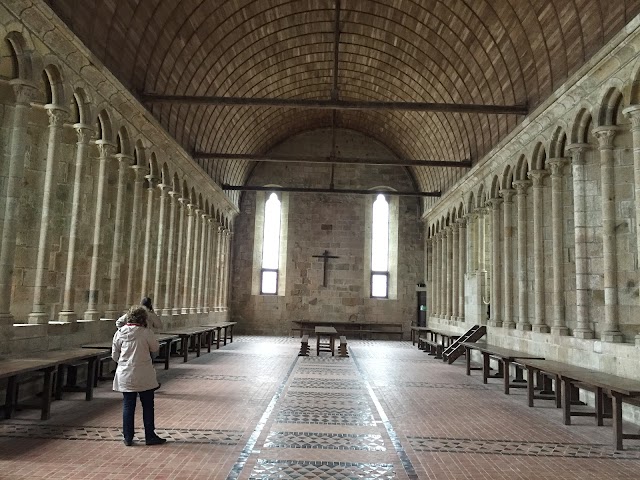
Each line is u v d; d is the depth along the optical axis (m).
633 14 12.45
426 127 31.05
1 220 11.93
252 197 39.19
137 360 8.88
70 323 14.16
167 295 22.97
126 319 9.13
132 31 16.70
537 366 12.81
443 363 23.16
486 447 9.43
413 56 25.08
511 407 13.31
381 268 38.62
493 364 21.33
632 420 11.88
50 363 10.26
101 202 16.31
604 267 13.49
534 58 17.62
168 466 7.78
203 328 24.45
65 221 16.05
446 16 20.69
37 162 15.00
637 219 11.98
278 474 7.58
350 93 32.53
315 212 38.88
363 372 19.19
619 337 13.02
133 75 17.78
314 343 32.03
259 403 12.74
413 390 15.55
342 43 26.16
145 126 19.02
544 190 18.05
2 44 11.34
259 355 24.03
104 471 7.49
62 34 12.63
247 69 26.41
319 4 22.42
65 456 8.16
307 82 30.94
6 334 11.30
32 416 10.78
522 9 16.91
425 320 37.69
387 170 39.09
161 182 22.22
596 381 10.23
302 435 9.85
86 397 12.54
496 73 20.55
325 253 38.50
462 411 12.62
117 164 18.22
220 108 27.52
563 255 16.25
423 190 37.97
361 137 39.16
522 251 19.36
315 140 39.09
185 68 21.52
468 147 26.62
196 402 12.67
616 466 8.48
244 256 38.66
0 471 7.42
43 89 14.84
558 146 16.39
